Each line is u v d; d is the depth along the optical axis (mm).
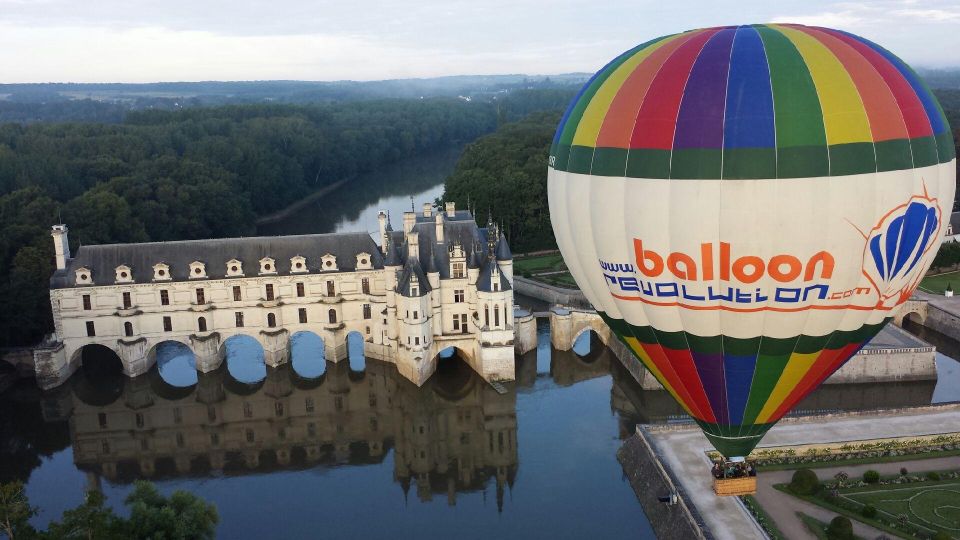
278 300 136750
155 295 133625
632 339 66250
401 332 130250
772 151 53875
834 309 57594
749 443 66312
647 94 59125
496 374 130000
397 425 122688
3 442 118375
